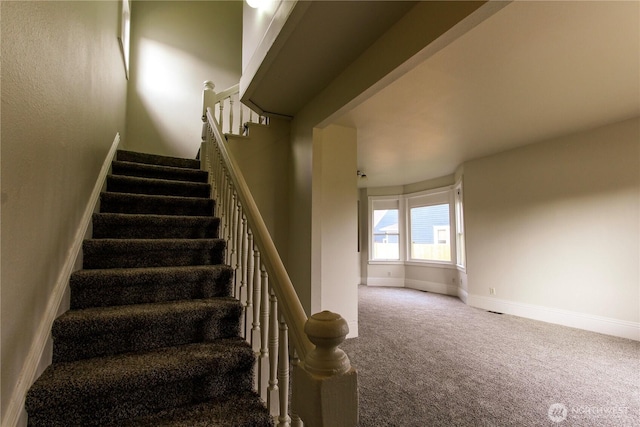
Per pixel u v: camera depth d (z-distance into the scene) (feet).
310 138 9.73
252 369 4.66
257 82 8.57
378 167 17.13
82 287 5.20
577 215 11.55
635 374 7.67
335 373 2.48
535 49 6.62
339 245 10.76
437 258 19.51
